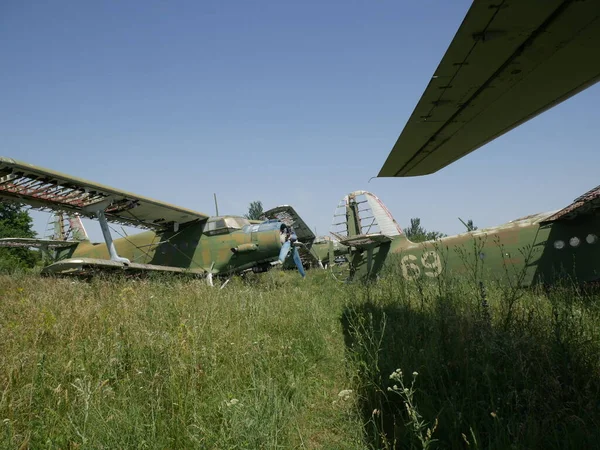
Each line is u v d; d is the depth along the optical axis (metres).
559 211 8.23
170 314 6.00
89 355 4.04
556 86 2.27
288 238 14.91
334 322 6.36
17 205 11.99
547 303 5.56
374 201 12.87
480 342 3.75
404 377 3.66
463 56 1.98
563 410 2.73
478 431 2.74
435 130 2.75
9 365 3.60
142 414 3.04
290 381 3.82
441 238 10.50
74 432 2.79
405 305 6.06
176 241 15.30
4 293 7.72
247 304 6.74
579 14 1.70
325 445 2.93
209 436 2.72
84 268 10.96
